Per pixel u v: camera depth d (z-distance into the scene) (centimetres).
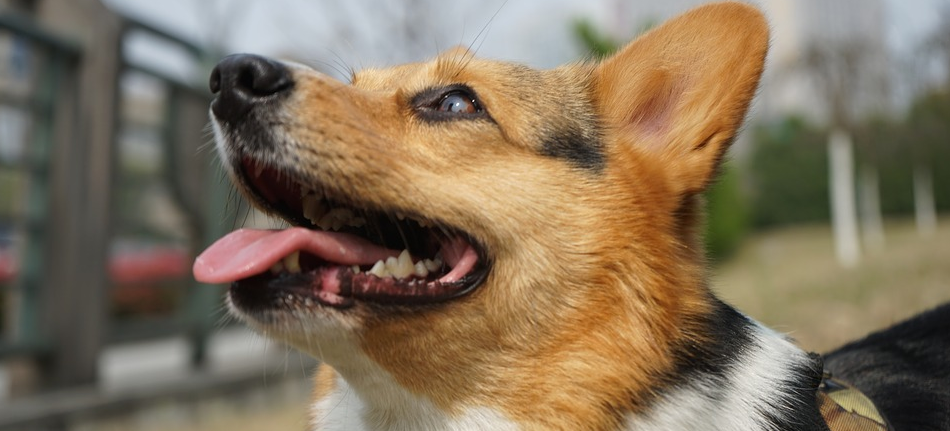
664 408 64
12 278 128
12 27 119
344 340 63
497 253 65
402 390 65
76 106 133
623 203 66
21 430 112
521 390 64
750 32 67
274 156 64
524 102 68
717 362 65
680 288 66
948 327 72
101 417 125
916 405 68
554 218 65
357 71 73
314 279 63
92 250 133
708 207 70
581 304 65
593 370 64
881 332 75
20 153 131
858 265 248
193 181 166
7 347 122
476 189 65
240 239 63
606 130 68
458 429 65
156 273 162
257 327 63
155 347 195
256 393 155
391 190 64
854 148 386
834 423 65
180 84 156
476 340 64
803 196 599
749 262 325
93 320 133
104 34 135
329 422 68
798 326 161
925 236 366
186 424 138
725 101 67
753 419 64
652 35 70
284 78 64
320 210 68
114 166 137
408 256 65
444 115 67
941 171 524
